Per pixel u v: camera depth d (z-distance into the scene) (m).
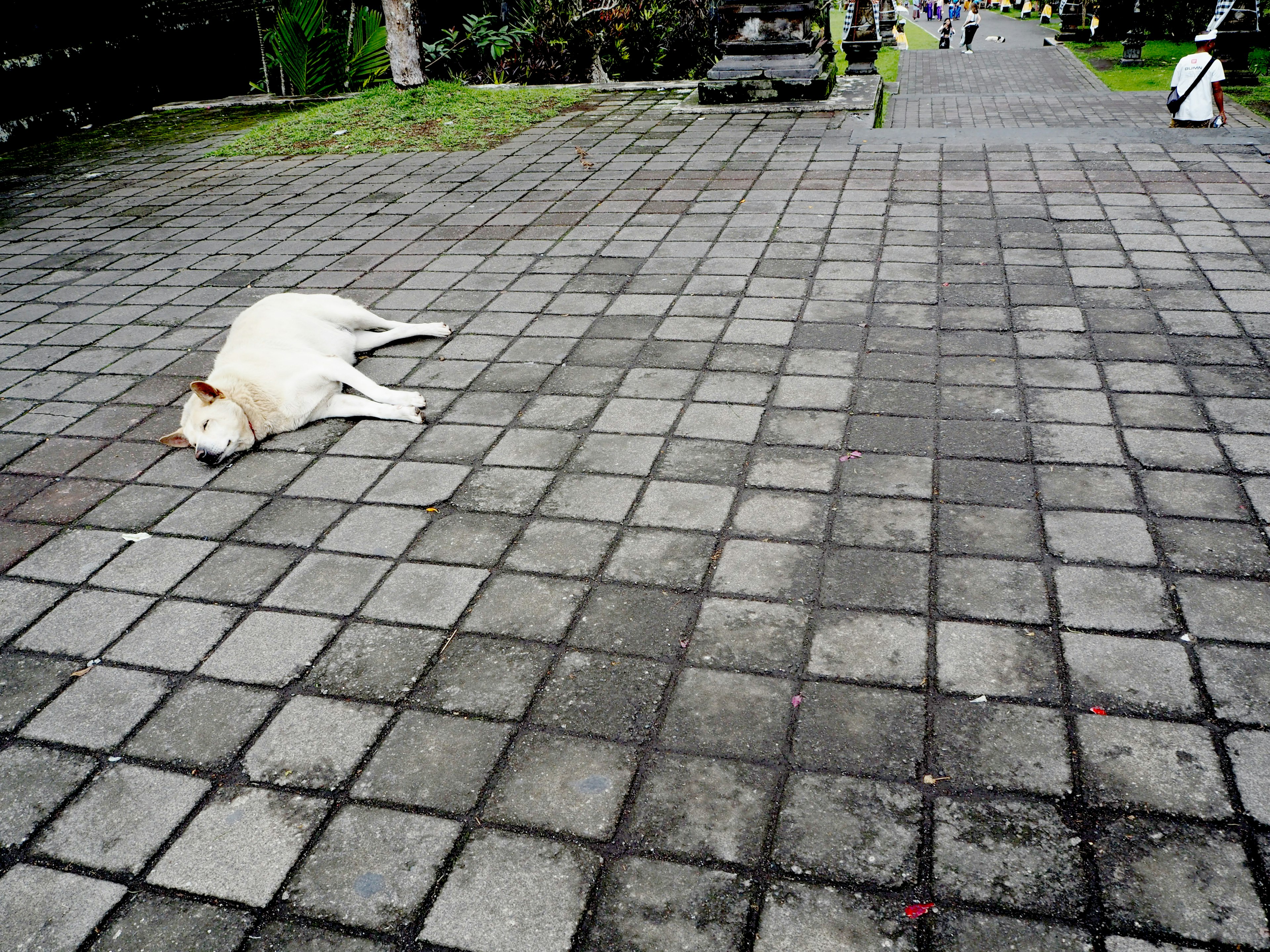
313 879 2.28
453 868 2.27
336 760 2.61
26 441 4.50
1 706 2.89
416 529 3.58
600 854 2.28
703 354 4.80
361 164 9.52
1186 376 4.23
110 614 3.27
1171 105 8.88
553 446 4.07
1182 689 2.59
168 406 4.78
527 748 2.59
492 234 6.98
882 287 5.45
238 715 2.79
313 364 4.37
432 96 12.17
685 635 2.94
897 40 29.84
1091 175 7.27
